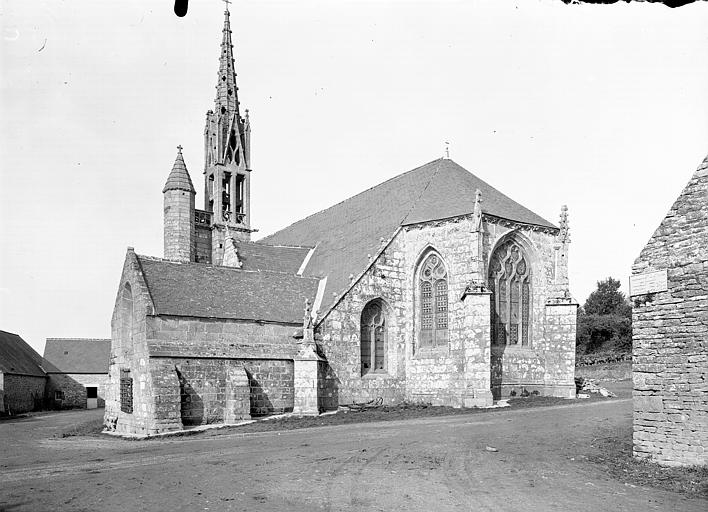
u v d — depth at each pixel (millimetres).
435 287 41312
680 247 18641
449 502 14469
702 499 14711
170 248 57531
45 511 14336
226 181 63625
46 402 86688
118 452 25500
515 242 41812
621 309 104625
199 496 15523
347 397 39094
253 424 33125
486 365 36906
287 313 40125
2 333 85375
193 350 34688
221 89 63562
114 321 40188
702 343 17812
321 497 15117
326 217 57375
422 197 44594
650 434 18766
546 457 19875
